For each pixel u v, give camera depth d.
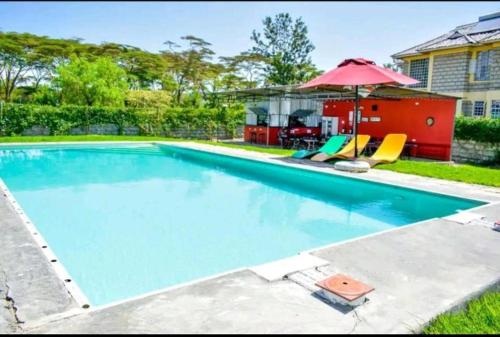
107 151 17.88
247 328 2.66
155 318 2.78
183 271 4.88
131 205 8.34
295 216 7.67
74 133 21.88
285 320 2.78
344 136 13.95
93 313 2.86
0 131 19.84
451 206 7.68
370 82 9.90
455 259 4.12
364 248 4.44
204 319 2.77
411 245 4.57
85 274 4.75
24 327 2.66
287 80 29.16
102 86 26.50
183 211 7.92
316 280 3.50
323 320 2.79
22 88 39.44
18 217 5.51
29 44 36.44
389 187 8.84
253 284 3.39
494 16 19.48
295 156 13.48
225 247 5.84
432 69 19.97
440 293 3.30
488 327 2.83
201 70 41.28
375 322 2.79
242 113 25.39
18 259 3.95
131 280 4.58
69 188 10.04
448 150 13.55
